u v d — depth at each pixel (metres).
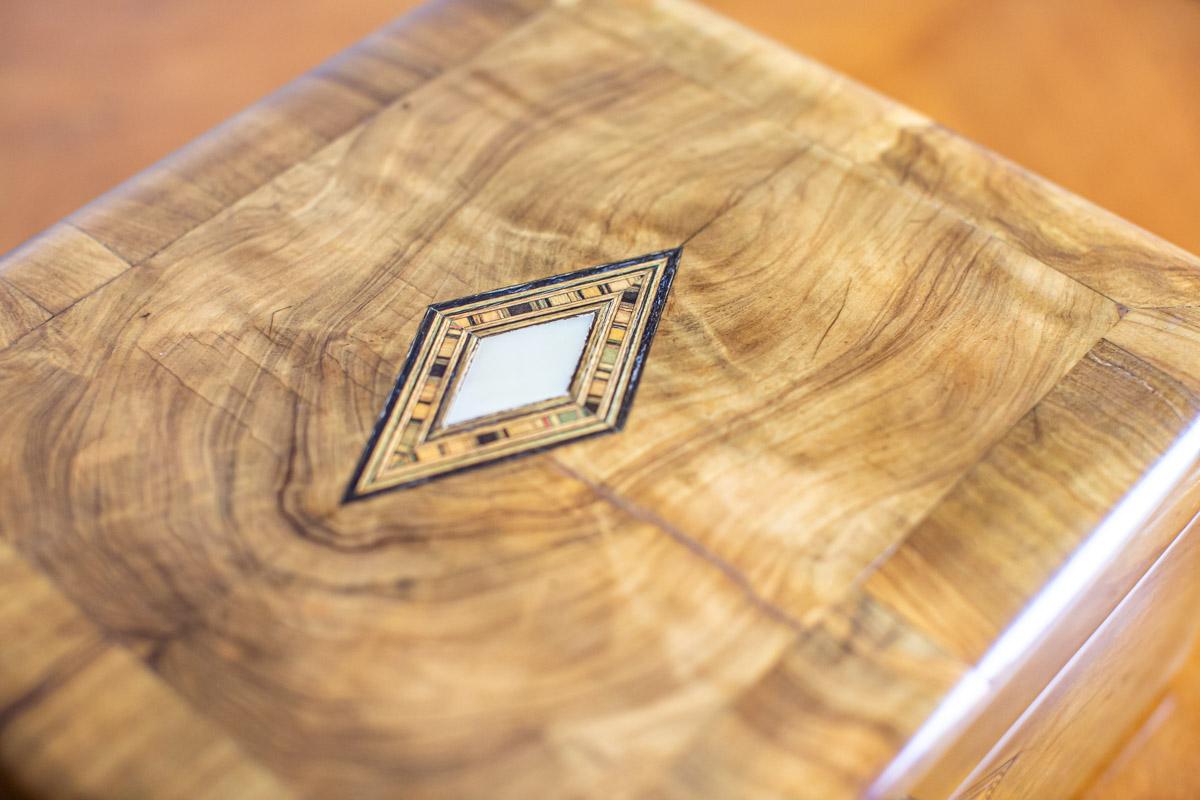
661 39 0.30
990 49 0.44
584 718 0.22
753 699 0.22
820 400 0.25
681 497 0.24
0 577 0.24
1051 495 0.24
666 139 0.28
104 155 0.41
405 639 0.23
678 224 0.27
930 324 0.26
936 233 0.27
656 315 0.26
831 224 0.27
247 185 0.28
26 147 0.41
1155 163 0.40
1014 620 0.23
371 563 0.24
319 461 0.25
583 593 0.23
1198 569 0.29
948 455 0.24
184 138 0.41
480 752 0.22
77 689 0.23
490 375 0.25
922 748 0.22
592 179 0.28
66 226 0.28
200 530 0.24
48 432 0.25
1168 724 0.32
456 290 0.26
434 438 0.25
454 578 0.23
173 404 0.25
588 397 0.25
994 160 0.28
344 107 0.29
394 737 0.22
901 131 0.28
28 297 0.27
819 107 0.29
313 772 0.22
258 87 0.43
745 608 0.23
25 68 0.44
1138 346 0.26
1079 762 0.31
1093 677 0.27
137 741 0.22
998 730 0.24
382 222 0.27
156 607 0.23
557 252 0.27
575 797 0.22
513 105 0.29
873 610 0.23
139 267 0.27
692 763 0.22
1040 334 0.26
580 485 0.24
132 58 0.44
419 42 0.30
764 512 0.24
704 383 0.25
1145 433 0.25
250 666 0.23
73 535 0.24
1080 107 0.42
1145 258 0.27
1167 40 0.44
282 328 0.26
